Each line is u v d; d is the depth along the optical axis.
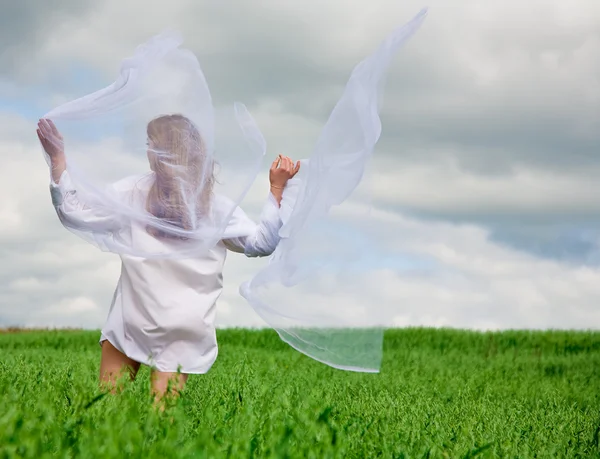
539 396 8.09
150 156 4.62
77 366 6.34
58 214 4.63
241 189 4.69
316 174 4.59
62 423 3.17
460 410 5.71
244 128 4.68
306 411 3.58
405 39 4.60
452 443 3.80
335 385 6.50
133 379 4.80
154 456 2.56
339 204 4.62
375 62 4.59
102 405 3.44
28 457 2.50
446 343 16.55
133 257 4.58
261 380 5.93
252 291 4.73
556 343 16.66
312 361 10.08
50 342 14.96
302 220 4.61
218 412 3.71
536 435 4.80
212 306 4.75
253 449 2.91
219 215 4.69
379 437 3.63
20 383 4.34
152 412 3.16
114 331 4.66
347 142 4.58
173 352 4.62
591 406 7.59
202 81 4.62
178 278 4.60
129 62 4.59
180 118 4.62
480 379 9.08
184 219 4.59
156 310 4.53
